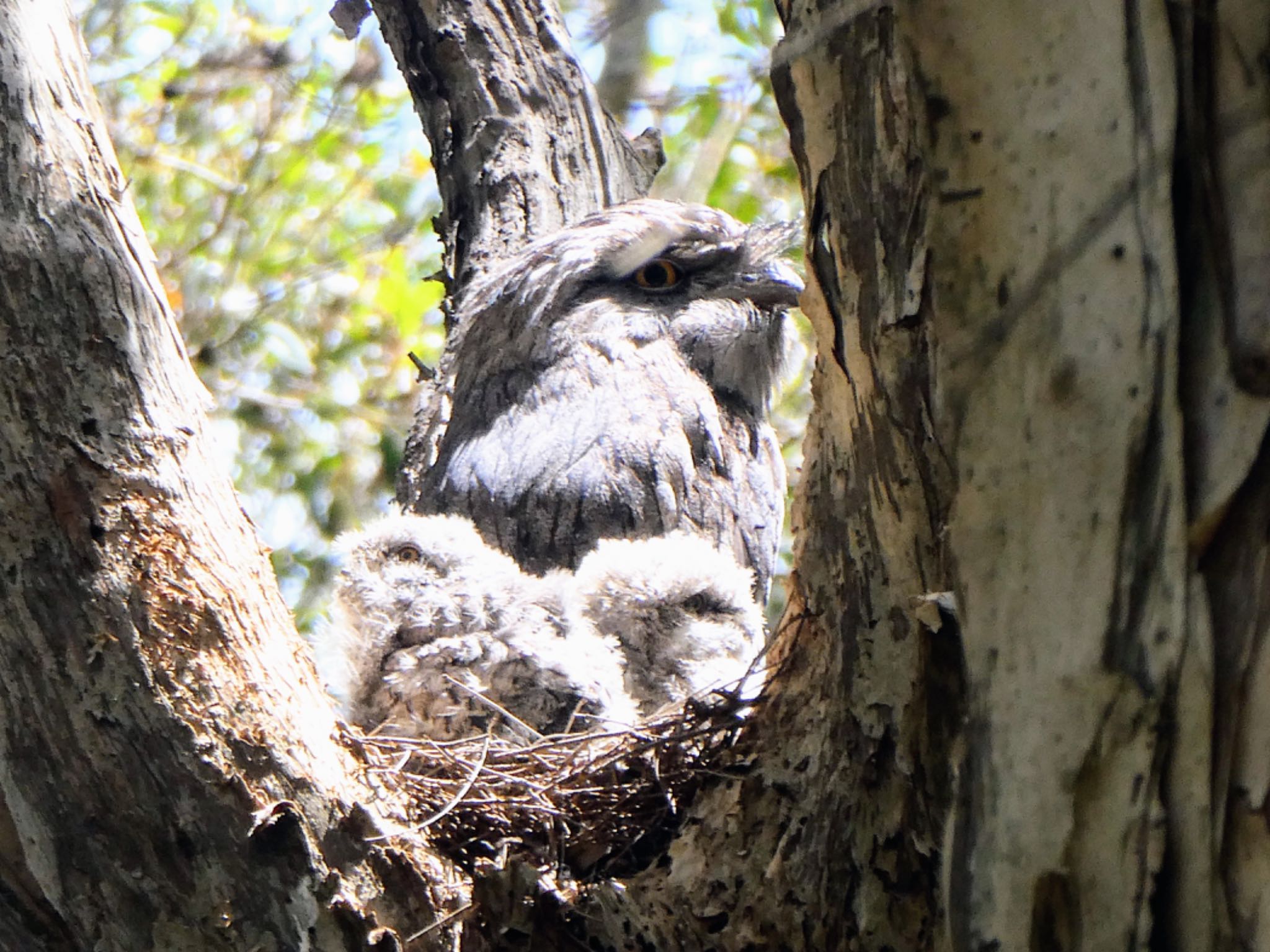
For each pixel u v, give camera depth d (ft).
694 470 32.96
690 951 17.22
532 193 37.22
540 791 20.27
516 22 39.32
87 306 16.93
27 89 17.21
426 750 21.52
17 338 16.60
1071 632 13.70
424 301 54.65
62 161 17.21
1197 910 13.67
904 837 16.35
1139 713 13.51
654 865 18.56
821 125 15.02
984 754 14.44
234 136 57.00
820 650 17.30
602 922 17.33
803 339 43.55
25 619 16.34
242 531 17.84
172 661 16.62
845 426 16.11
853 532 16.30
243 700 16.85
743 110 50.83
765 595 34.83
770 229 35.78
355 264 56.08
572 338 33.68
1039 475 13.64
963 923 14.80
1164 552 13.19
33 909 17.02
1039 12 12.80
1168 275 12.75
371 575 26.55
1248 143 12.32
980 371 13.76
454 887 18.06
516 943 17.33
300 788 16.90
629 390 33.17
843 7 13.88
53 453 16.56
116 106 55.52
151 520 16.90
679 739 19.25
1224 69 12.30
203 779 16.46
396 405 55.83
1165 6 12.37
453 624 25.73
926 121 13.47
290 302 56.85
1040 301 13.32
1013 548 13.91
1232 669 13.12
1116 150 12.74
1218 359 12.73
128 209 17.75
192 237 56.70
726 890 17.42
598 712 25.32
